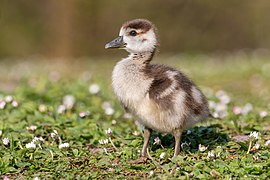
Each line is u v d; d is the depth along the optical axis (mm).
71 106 15070
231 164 10000
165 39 42531
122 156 10797
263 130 12812
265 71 26719
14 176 9961
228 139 12023
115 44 11273
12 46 42812
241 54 39875
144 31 11133
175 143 10828
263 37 42969
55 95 17312
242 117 14414
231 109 15727
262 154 10617
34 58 42125
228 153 10711
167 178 9328
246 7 42812
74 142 12008
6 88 21797
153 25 11328
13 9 42562
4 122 13359
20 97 16453
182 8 42344
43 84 18500
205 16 42844
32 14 42688
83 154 11000
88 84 20562
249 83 24047
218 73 26828
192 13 42562
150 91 10227
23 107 14422
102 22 41938
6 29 42719
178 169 9688
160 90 10203
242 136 12484
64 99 16516
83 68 30078
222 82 24453
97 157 10789
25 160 10492
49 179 9648
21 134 12117
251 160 10227
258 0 42656
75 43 42000
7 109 14680
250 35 43125
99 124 13375
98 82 21641
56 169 10055
